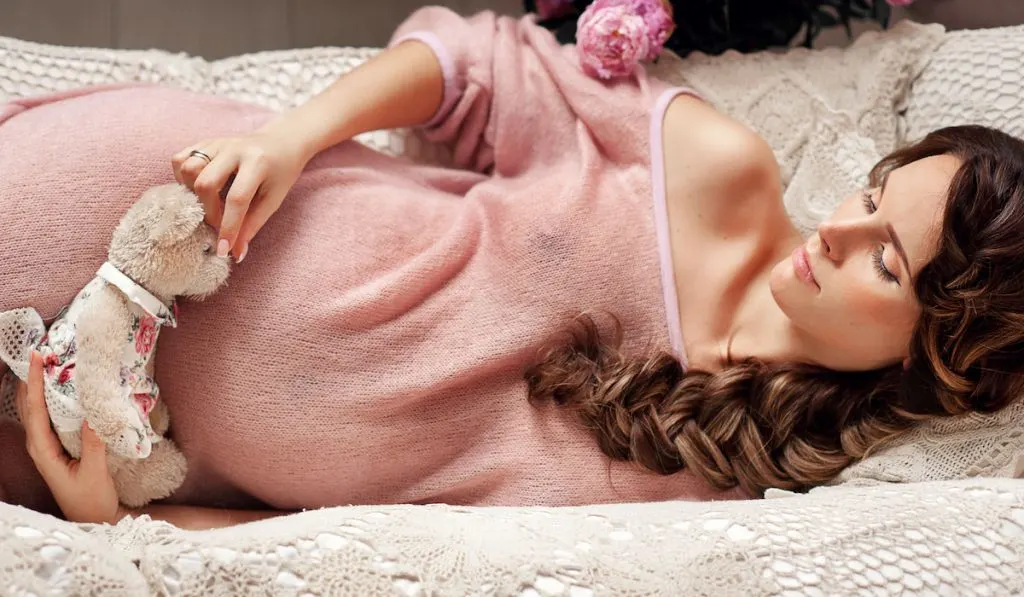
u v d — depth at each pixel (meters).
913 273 0.93
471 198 1.10
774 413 1.05
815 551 0.76
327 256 1.00
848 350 1.01
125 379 0.86
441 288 1.04
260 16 1.65
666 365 1.05
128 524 0.77
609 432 1.03
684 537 0.77
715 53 1.44
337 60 1.37
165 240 0.85
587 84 1.17
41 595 0.66
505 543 0.75
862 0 1.47
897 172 0.96
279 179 0.96
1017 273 0.90
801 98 1.36
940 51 1.38
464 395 1.04
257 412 0.97
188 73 1.33
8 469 0.97
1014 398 0.98
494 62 1.23
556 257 1.04
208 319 0.97
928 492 0.88
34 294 0.89
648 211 1.08
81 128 0.95
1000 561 0.78
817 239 0.98
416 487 1.04
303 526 0.76
